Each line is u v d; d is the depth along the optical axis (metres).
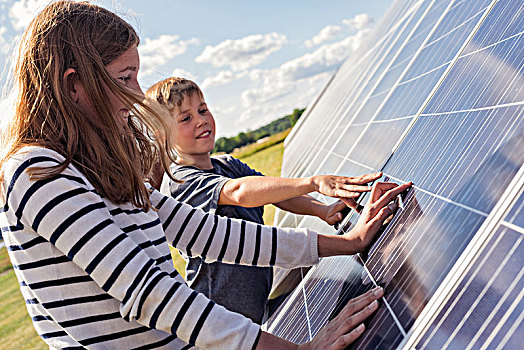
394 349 1.34
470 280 1.25
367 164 2.88
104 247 1.41
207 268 2.91
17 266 1.46
